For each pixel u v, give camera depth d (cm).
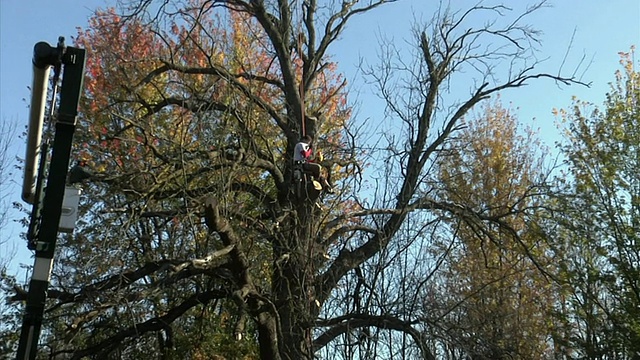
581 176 2559
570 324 2683
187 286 1836
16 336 1706
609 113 2622
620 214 2516
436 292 1538
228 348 1895
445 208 1795
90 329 1638
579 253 2514
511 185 2912
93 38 2166
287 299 1423
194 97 1556
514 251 2228
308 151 1569
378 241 1427
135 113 1831
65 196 801
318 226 1580
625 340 2395
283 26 1881
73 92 780
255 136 1697
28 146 815
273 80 1847
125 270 1523
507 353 1548
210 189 1480
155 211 1493
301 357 1392
